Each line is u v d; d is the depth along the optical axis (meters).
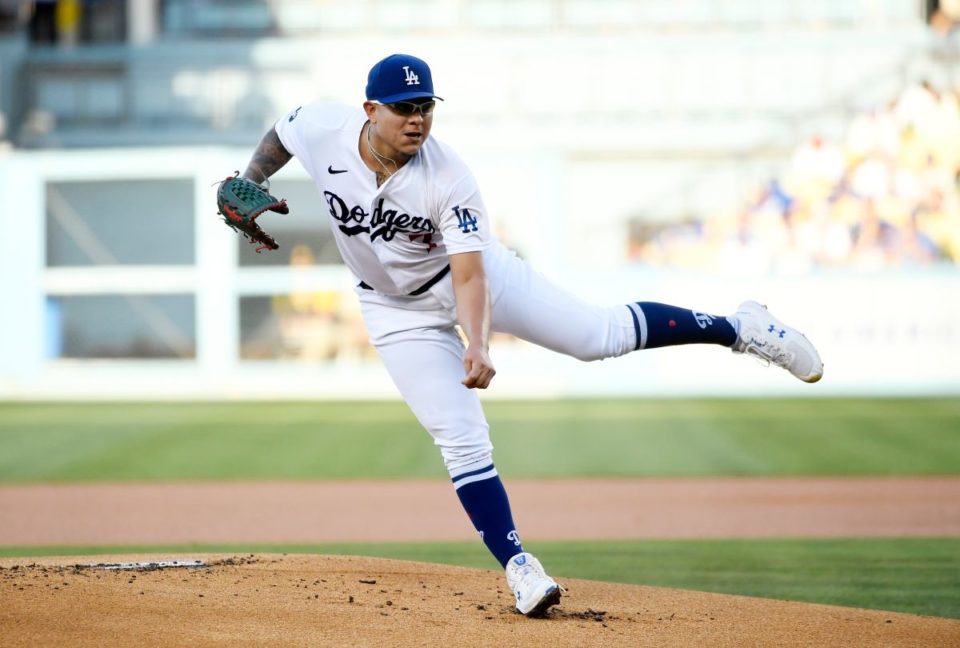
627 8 85.38
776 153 80.25
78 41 85.31
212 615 13.77
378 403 59.03
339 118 14.59
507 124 81.75
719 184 81.06
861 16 83.81
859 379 60.47
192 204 64.81
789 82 81.00
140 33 85.00
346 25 85.44
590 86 81.88
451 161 14.18
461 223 14.17
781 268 65.12
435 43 82.38
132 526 28.59
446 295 15.09
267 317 65.25
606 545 25.23
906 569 21.86
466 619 14.27
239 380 65.19
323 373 65.12
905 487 34.25
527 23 85.44
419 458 40.94
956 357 60.09
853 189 65.38
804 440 44.28
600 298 61.09
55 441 45.53
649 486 34.91
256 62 81.25
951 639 14.17
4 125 79.94
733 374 62.00
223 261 65.00
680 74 81.50
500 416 52.28
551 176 63.56
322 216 64.56
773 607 15.81
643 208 81.50
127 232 65.25
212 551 24.86
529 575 14.50
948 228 64.56
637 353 62.84
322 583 16.03
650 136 80.69
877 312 60.19
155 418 52.94
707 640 13.67
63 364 65.75
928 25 83.31
